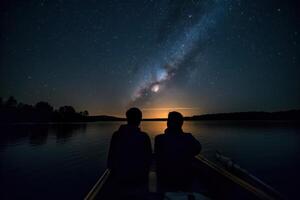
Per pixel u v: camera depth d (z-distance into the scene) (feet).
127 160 6.35
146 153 6.58
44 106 387.34
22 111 332.39
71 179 27.84
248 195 6.90
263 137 102.53
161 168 6.75
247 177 8.39
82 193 22.06
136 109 7.05
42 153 50.67
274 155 50.72
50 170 33.19
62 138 93.50
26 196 21.25
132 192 6.15
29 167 35.19
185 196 5.87
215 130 167.63
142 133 6.75
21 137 94.38
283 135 113.80
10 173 31.14
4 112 291.38
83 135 114.11
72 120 512.63
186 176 6.62
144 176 6.49
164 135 6.94
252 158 47.06
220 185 8.39
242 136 108.88
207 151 56.34
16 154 48.85
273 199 6.32
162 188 6.74
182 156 6.57
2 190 23.07
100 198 7.00
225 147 64.80
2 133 119.44
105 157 45.80
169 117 7.19
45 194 21.61
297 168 36.78
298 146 67.00
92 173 31.40
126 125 6.95
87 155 48.19
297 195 23.71
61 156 46.68
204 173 9.81
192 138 6.82
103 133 131.75
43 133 122.52
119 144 6.57
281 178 30.63
